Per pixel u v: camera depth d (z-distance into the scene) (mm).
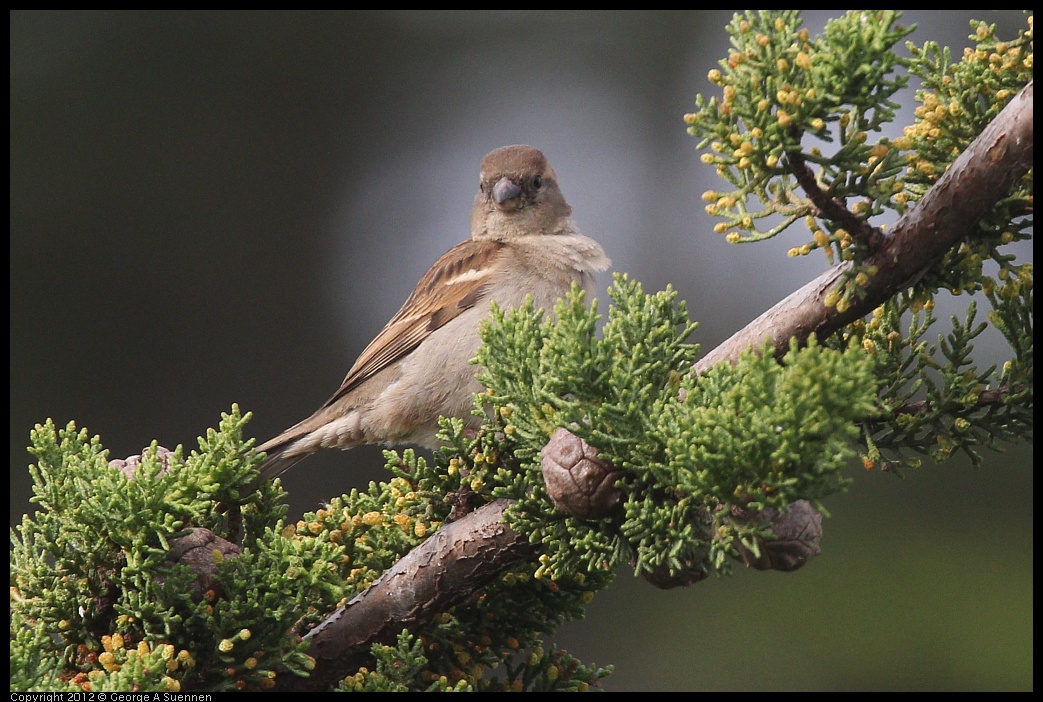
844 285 5621
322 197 14477
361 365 10391
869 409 4445
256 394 14234
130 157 13758
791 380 4520
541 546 5961
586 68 14055
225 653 5652
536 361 5613
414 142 14555
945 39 12141
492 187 11180
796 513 5500
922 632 10664
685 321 5578
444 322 10305
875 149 5137
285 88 14141
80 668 5859
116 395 13781
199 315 14148
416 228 14664
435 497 6570
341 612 6215
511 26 13961
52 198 13492
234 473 6039
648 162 14281
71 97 13406
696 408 4801
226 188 14141
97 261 13719
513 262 10539
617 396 5125
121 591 5828
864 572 11000
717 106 5270
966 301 12305
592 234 14164
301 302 14430
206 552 5738
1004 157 5234
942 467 11148
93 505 5555
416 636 6281
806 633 10898
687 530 4949
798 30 5281
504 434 6074
